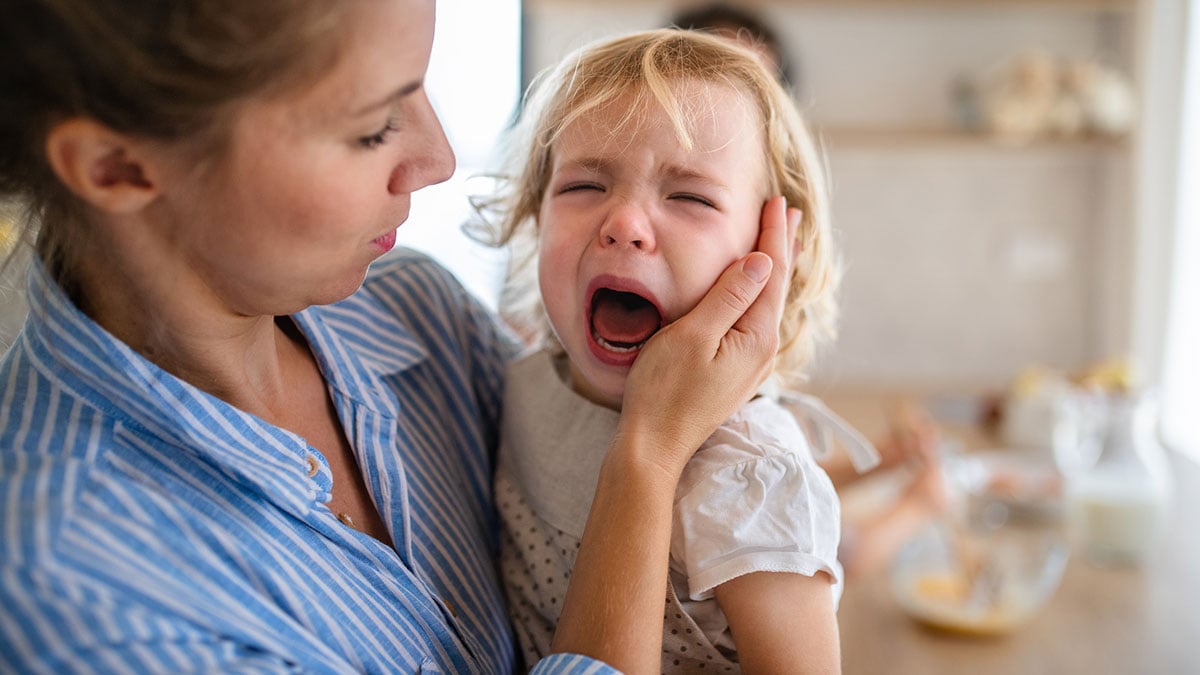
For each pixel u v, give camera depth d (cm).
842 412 256
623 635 65
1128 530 159
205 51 54
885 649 137
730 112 84
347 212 62
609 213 81
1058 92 288
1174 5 282
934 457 171
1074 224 321
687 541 75
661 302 80
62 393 63
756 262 78
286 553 66
